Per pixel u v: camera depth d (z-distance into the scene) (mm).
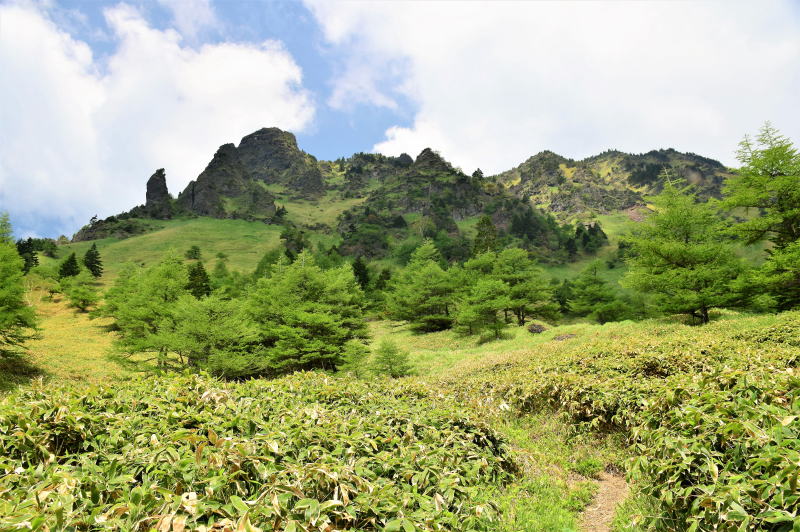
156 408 5398
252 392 6871
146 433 4609
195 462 3660
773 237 24688
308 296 31625
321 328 28875
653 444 4992
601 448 7715
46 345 38312
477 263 53781
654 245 25500
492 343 33125
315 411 5516
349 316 33969
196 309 26125
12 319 24656
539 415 9758
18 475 3629
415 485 4246
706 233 25484
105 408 5352
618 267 129000
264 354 28938
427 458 4906
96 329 51312
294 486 3391
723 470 3738
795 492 2992
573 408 8719
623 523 4879
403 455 4891
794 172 22781
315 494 3615
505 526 4688
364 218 173750
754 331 13359
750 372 5617
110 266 123125
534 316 52812
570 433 8531
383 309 62562
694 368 9555
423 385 8648
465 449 5688
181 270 38125
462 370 18516
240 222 193875
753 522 3137
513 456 6488
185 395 5969
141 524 2953
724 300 23062
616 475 6836
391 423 6086
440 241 142375
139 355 35875
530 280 47344
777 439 3605
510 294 44500
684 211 25594
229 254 144125
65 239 177750
